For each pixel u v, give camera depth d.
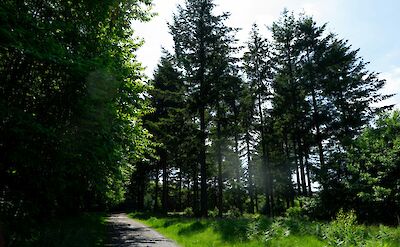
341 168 21.53
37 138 6.84
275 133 34.59
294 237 10.83
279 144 39.12
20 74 7.25
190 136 27.47
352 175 20.20
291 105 33.09
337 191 20.23
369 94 33.22
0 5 6.47
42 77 7.28
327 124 30.80
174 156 35.75
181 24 28.52
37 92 7.47
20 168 7.02
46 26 7.25
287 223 12.73
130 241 14.48
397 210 16.83
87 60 7.39
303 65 33.03
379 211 17.47
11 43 6.23
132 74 11.38
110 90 7.84
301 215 22.52
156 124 29.02
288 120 32.28
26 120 6.42
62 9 8.52
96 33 9.36
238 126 31.30
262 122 35.16
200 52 27.94
